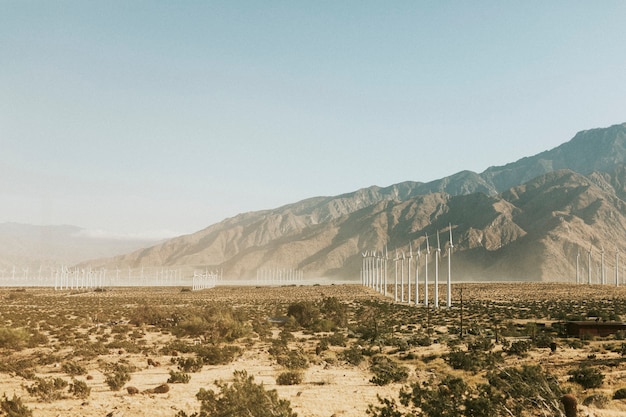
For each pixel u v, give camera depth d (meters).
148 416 21.73
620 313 102.94
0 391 29.44
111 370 38.66
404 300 167.00
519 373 22.72
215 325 68.06
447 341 59.91
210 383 32.16
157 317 90.62
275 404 19.28
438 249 128.25
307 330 81.56
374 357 45.50
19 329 56.31
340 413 22.33
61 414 22.25
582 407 21.30
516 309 119.38
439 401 20.05
